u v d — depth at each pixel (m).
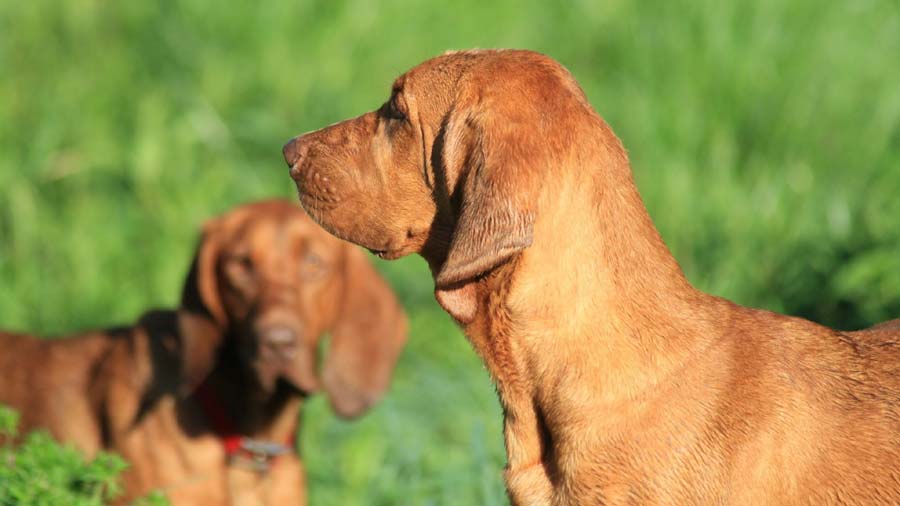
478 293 7.11
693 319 6.97
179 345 10.09
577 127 6.88
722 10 16.50
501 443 10.48
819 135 14.93
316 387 10.02
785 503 6.74
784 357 6.97
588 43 17.36
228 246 10.07
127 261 14.53
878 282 11.65
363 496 10.84
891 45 15.89
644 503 6.70
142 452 9.89
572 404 6.87
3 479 8.27
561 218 6.84
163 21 17.77
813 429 6.79
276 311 9.83
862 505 6.72
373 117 7.65
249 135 15.98
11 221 15.15
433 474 10.84
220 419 9.88
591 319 6.89
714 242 13.36
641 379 6.81
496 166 6.66
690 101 15.65
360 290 10.66
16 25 18.06
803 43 15.95
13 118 16.58
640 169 14.88
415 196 7.41
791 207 13.68
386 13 17.70
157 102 16.09
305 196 7.76
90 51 17.80
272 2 17.64
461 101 6.97
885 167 13.81
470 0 18.00
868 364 7.03
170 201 14.97
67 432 10.18
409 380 12.72
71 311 13.95
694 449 6.68
